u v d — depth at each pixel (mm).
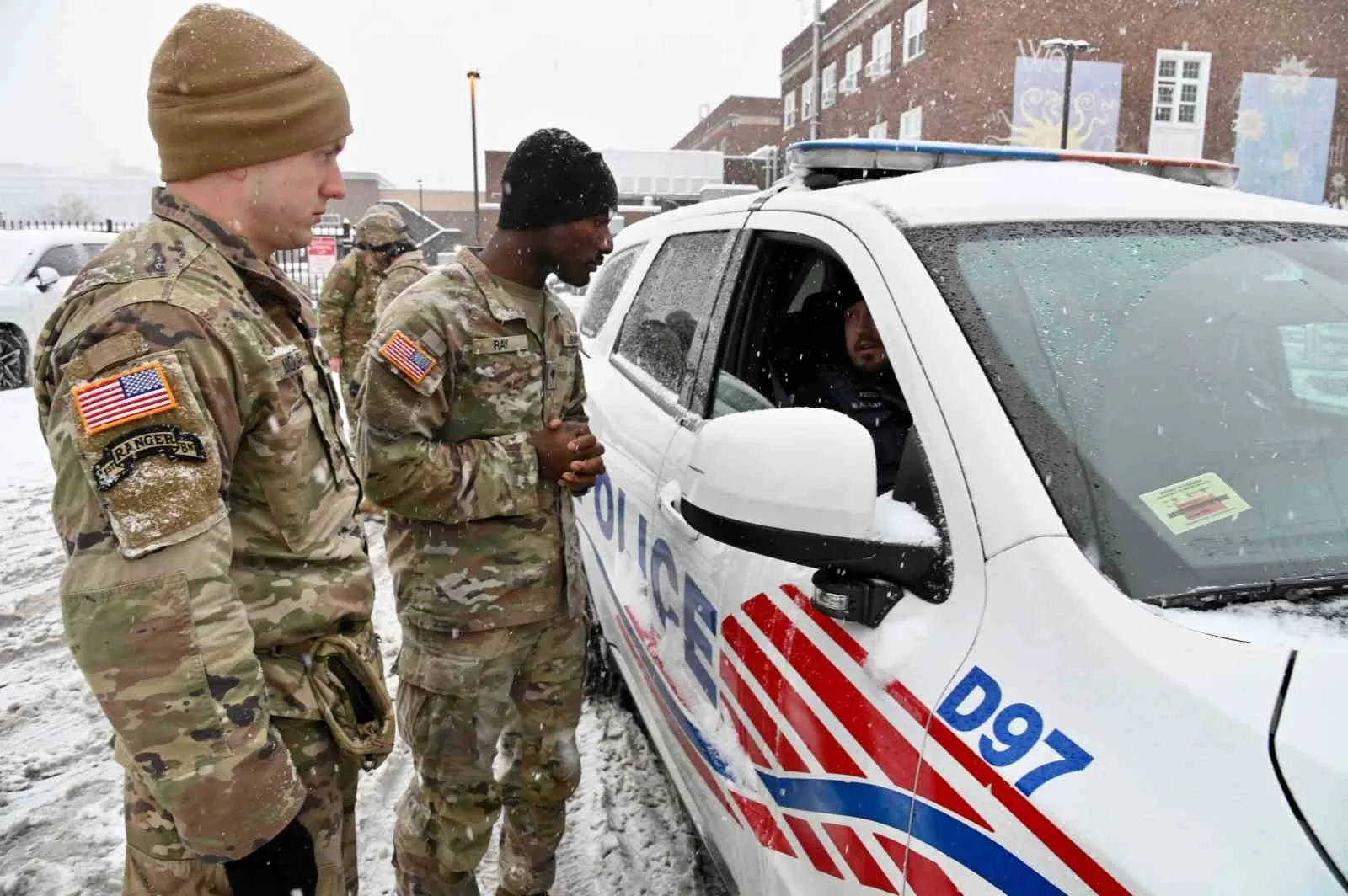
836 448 1302
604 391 3004
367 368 1816
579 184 1896
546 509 2018
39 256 9812
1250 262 1730
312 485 1385
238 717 1160
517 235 1928
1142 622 1156
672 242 2984
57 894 2365
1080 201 1806
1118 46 24750
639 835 2578
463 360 1896
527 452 1921
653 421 2504
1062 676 1135
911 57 26234
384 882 2434
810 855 1457
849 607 1365
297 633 1383
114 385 1107
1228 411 1471
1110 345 1501
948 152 2201
